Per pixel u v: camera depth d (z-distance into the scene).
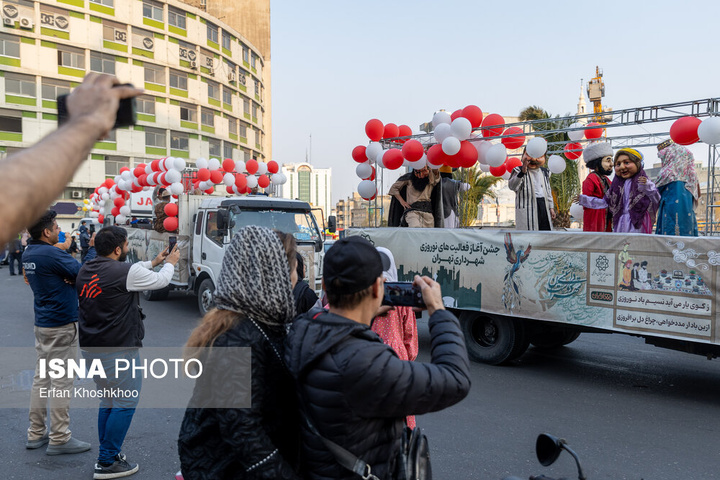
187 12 46.59
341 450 1.54
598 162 7.24
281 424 1.68
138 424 4.95
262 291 1.67
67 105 0.87
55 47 38.78
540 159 7.54
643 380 6.37
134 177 13.28
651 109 6.38
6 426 4.89
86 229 21.02
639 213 6.48
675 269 5.33
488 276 6.96
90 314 3.71
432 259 7.63
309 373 1.56
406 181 8.59
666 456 4.22
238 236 1.75
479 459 4.21
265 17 64.38
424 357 7.54
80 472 3.97
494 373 6.69
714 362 7.25
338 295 1.66
